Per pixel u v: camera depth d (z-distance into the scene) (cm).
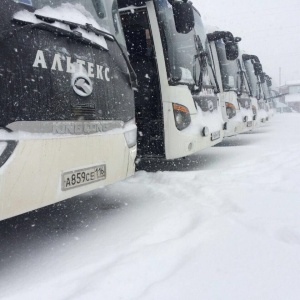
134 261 194
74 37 238
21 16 206
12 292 182
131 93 305
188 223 259
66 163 225
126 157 288
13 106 194
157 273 182
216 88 573
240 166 502
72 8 248
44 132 211
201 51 536
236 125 784
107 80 269
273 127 1393
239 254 190
